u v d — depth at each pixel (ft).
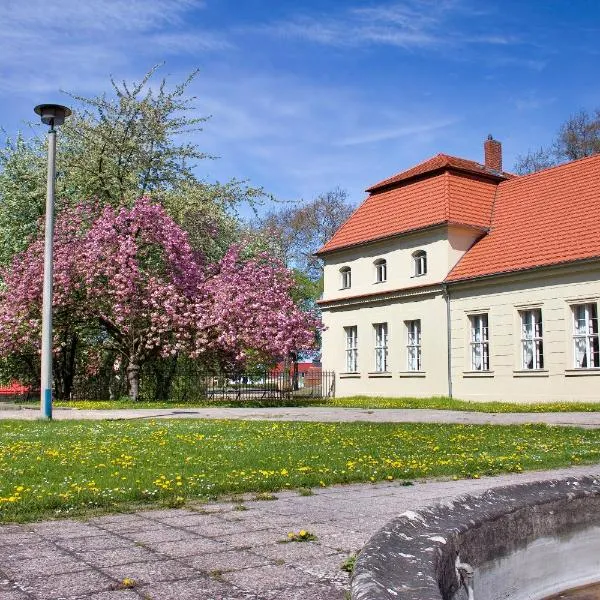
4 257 95.14
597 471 29.07
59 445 36.81
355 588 7.80
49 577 13.47
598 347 79.92
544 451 36.22
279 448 36.09
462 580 10.53
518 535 12.91
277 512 20.13
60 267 85.40
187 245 89.04
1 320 86.38
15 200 93.97
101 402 84.38
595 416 62.85
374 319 109.70
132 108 98.68
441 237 98.43
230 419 59.88
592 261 78.64
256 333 84.69
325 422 56.59
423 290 100.01
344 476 26.07
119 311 84.28
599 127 159.22
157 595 12.39
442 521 11.23
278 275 94.48
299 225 183.01
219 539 16.75
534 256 86.69
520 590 12.89
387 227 108.37
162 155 100.17
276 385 109.50
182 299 86.74
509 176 114.52
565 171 97.81
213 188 100.89
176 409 72.74
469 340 94.12
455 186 104.06
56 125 54.80
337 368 116.57
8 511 19.49
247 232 108.06
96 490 22.35
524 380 86.17
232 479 25.25
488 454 34.65
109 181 97.09
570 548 14.06
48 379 55.72
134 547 15.93
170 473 26.68
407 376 102.78
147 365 99.96
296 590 12.73
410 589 7.87
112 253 87.04
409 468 28.68
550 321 83.66
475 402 86.84
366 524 18.53
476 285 92.48
